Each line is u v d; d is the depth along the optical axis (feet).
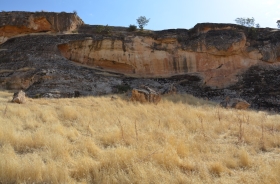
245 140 25.16
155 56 108.17
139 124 30.42
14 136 22.82
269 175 14.73
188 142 22.38
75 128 28.81
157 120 33.04
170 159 17.53
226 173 16.52
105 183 14.35
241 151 19.75
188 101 66.33
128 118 34.40
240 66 102.01
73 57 105.09
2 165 15.40
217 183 14.49
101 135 25.23
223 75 100.01
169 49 108.58
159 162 17.34
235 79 97.55
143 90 57.21
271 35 105.40
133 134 24.80
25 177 14.76
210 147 22.16
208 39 103.76
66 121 33.35
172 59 107.65
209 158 19.22
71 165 17.26
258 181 14.40
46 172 15.30
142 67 107.65
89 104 51.60
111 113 38.86
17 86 82.23
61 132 25.89
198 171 16.40
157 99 56.80
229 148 21.76
